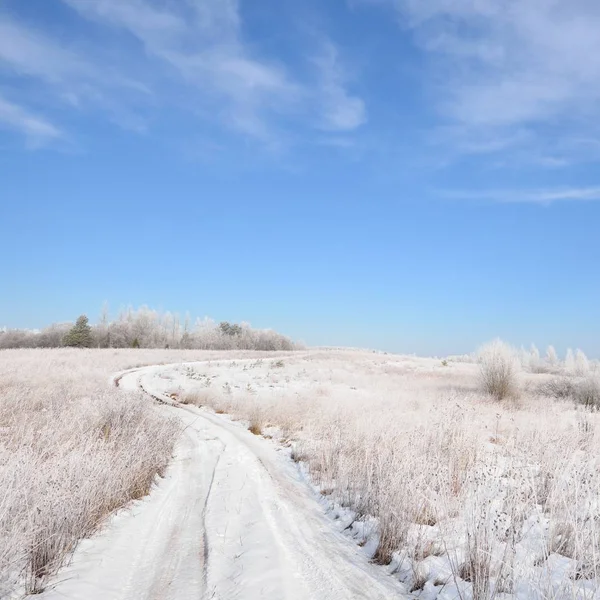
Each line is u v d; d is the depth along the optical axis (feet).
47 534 13.34
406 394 63.21
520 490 16.76
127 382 78.28
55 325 293.23
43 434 23.30
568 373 144.25
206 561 14.28
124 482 19.45
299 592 11.96
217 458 29.84
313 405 49.44
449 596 11.68
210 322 358.23
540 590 10.64
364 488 19.16
